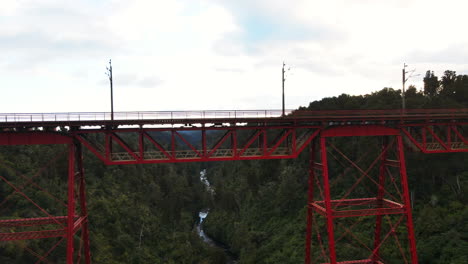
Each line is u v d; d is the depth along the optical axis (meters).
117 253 42.34
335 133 25.88
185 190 78.75
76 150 23.86
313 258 39.41
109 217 47.00
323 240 43.41
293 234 47.75
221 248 59.34
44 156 50.66
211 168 127.31
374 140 49.72
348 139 57.53
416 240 36.91
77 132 21.89
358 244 39.94
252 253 48.09
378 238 29.02
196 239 55.38
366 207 45.75
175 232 55.66
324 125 25.66
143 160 23.00
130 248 44.59
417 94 66.38
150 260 44.69
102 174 58.09
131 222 49.91
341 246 40.56
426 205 41.47
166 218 57.91
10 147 48.31
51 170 48.84
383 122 26.62
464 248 31.56
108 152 22.61
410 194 44.59
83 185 24.12
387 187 46.81
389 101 62.69
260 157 24.80
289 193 55.75
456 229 35.12
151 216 56.16
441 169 43.16
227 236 61.84
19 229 36.19
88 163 58.47
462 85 57.66
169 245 50.53
